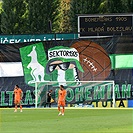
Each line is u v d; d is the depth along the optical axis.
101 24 116.69
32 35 117.81
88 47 116.75
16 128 72.75
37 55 117.75
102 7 144.00
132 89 115.19
